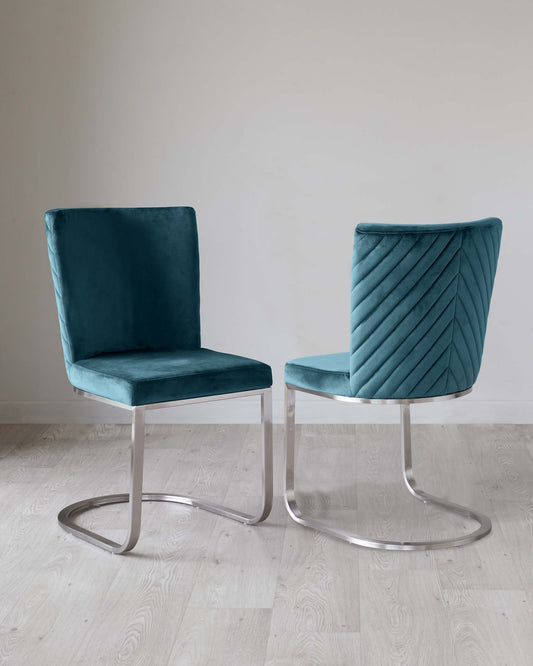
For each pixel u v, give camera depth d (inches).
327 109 151.1
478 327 104.7
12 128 153.1
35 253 155.7
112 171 154.0
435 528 109.1
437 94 149.9
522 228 152.0
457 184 151.6
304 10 149.3
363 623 85.2
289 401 111.6
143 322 116.6
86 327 111.3
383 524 110.5
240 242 155.0
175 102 152.0
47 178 154.2
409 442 121.9
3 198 154.7
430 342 99.7
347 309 155.6
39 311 157.2
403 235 95.7
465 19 148.3
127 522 111.6
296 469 132.7
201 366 104.7
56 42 151.1
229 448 143.6
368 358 100.8
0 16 150.8
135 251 115.7
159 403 100.2
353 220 153.3
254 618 86.3
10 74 151.9
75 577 95.5
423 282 97.2
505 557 100.1
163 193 154.3
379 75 149.9
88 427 156.4
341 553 101.6
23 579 95.0
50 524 110.7
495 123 150.0
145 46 150.9
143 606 88.7
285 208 153.6
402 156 151.5
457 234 97.0
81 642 81.7
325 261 154.6
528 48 148.3
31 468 133.0
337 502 118.5
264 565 98.4
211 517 113.2
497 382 156.2
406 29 148.9
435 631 83.5
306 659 78.7
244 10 149.8
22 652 79.9
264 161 152.7
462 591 91.7
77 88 152.0
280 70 150.6
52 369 158.4
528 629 83.7
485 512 114.5
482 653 79.6
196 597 90.7
